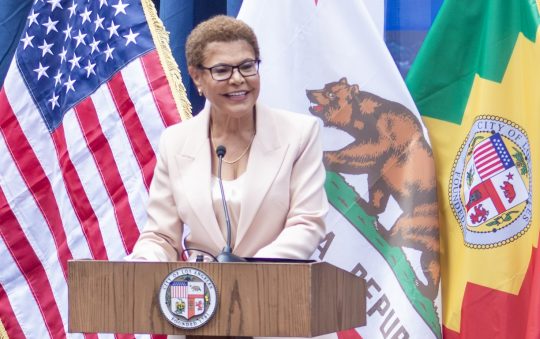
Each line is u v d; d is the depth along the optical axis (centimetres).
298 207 950
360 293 883
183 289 770
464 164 1235
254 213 932
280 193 945
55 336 1445
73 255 1439
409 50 1420
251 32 945
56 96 1505
